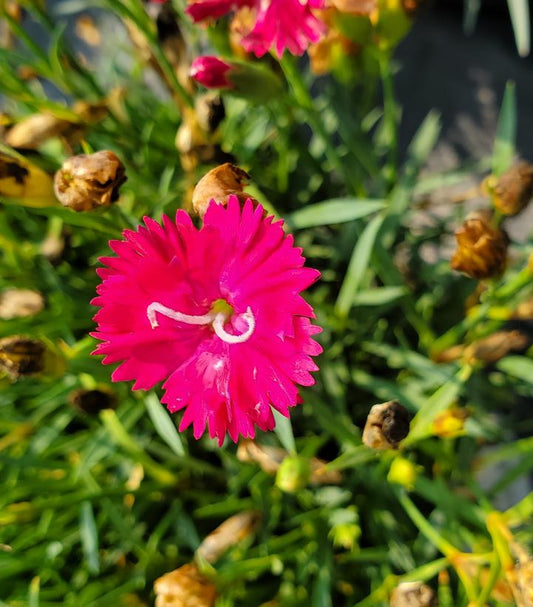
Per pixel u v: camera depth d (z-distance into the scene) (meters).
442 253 0.16
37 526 0.12
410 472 0.10
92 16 0.19
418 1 0.10
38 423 0.13
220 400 0.08
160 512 0.13
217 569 0.11
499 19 0.18
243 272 0.08
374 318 0.13
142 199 0.12
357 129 0.12
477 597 0.09
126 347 0.08
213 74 0.09
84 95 0.13
